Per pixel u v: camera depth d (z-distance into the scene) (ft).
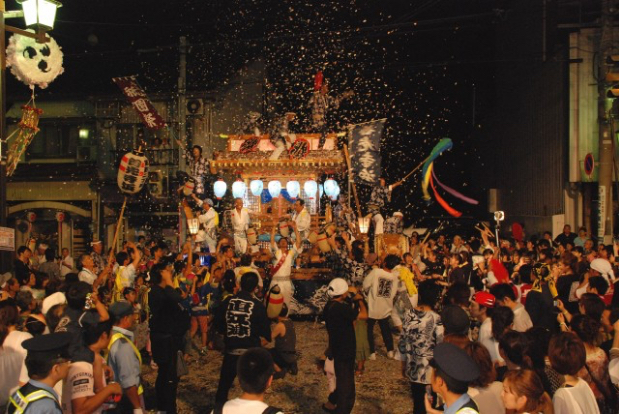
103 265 40.52
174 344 22.70
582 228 54.39
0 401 16.29
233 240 50.83
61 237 85.35
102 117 83.97
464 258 45.88
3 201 31.32
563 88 63.05
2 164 31.42
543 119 70.38
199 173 54.49
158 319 22.67
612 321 19.93
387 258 32.48
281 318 28.63
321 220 54.29
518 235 49.47
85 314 16.26
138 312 31.07
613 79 46.24
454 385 11.40
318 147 54.80
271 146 56.03
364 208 63.62
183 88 65.46
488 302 20.17
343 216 53.47
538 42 71.82
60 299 20.77
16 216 85.92
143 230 85.10
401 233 53.72
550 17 69.21
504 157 91.56
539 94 71.87
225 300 22.04
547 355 15.47
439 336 19.99
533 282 28.25
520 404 11.75
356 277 35.06
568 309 28.30
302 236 47.50
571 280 31.50
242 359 11.73
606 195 52.39
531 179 75.77
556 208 65.51
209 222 49.93
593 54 61.00
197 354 35.81
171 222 84.64
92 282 32.17
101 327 15.65
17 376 16.56
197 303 34.50
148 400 26.66
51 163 86.53
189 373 31.22
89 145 85.30
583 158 61.16
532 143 75.31
